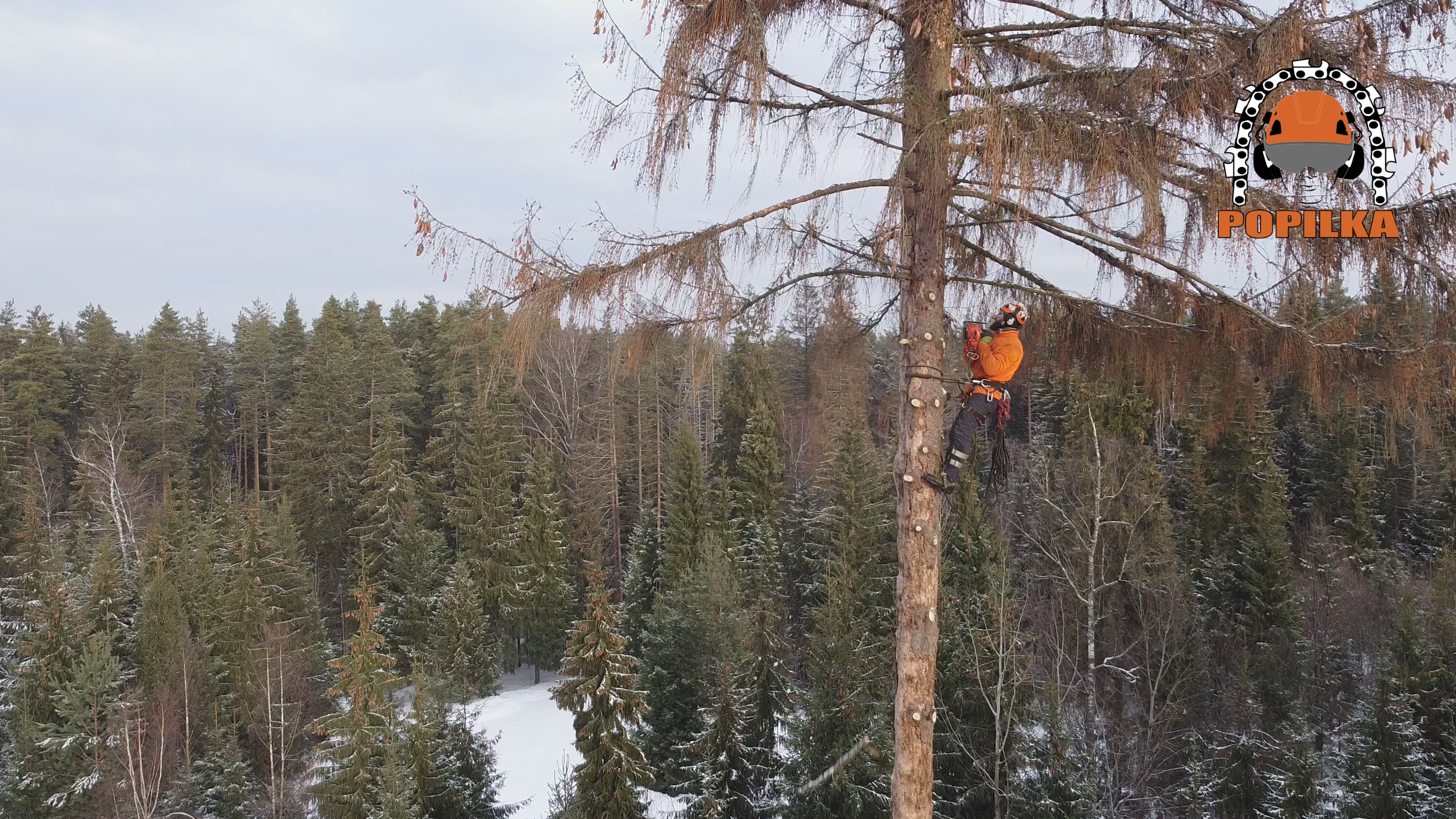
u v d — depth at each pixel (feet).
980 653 54.95
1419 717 59.26
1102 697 63.21
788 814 54.44
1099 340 22.48
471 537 112.88
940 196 17.72
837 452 96.48
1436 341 18.08
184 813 67.10
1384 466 92.22
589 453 126.21
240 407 165.37
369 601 58.85
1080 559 64.18
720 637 74.95
